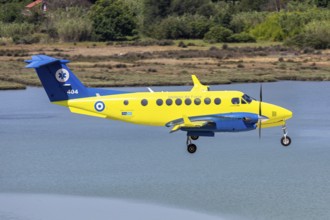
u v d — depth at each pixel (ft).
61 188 418.72
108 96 467.93
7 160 489.26
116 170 458.91
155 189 413.39
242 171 451.53
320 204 378.12
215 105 453.99
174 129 439.63
